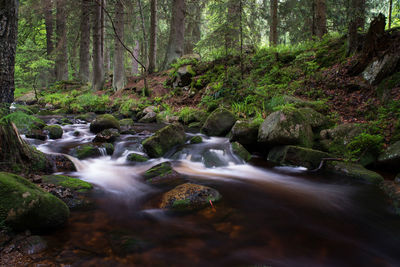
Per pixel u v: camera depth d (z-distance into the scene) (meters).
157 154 5.78
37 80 21.36
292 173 5.00
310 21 15.00
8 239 2.19
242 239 2.65
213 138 7.24
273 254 2.42
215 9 11.30
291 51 10.98
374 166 4.87
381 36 6.92
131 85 15.63
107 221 2.89
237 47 11.73
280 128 5.57
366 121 5.98
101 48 16.67
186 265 2.20
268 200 3.71
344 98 7.06
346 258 2.39
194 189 3.52
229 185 4.33
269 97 8.48
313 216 3.23
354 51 8.10
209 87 10.89
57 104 14.49
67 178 3.74
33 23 20.52
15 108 3.91
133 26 21.20
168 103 12.02
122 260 2.19
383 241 2.69
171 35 16.84
